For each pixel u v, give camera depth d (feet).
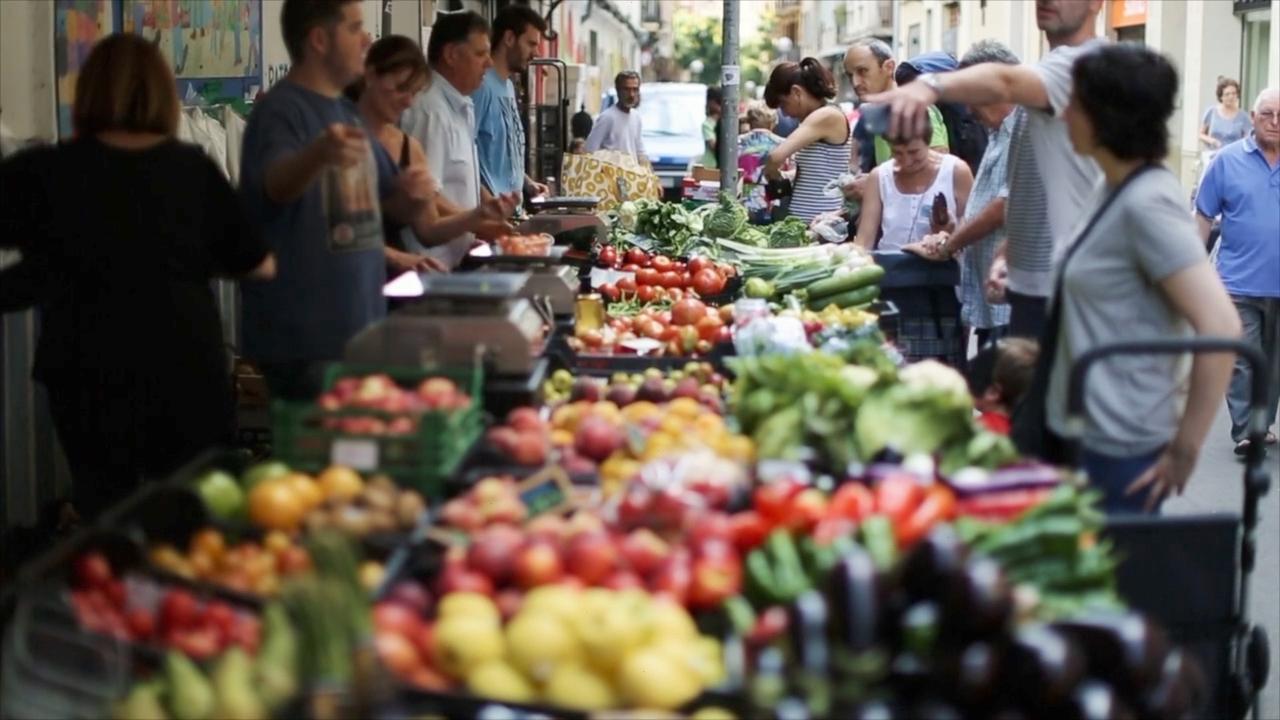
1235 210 36.17
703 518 14.60
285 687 11.94
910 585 12.50
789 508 14.43
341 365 18.04
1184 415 17.65
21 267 19.60
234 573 14.34
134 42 19.51
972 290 30.14
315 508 15.16
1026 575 13.92
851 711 12.07
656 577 13.78
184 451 19.69
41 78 25.93
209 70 34.22
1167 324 17.79
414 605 13.47
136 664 13.05
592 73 134.82
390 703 11.67
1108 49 17.70
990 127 28.73
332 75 21.65
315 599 11.84
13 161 19.44
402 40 26.37
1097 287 17.75
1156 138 17.54
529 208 41.19
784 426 16.88
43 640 13.25
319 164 19.74
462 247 29.99
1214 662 16.02
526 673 12.62
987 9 150.20
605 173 46.47
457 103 30.91
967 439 16.61
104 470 19.84
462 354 19.12
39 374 19.67
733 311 25.55
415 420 16.16
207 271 19.95
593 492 16.19
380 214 22.91
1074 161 21.03
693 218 37.58
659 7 276.82
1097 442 17.92
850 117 55.11
